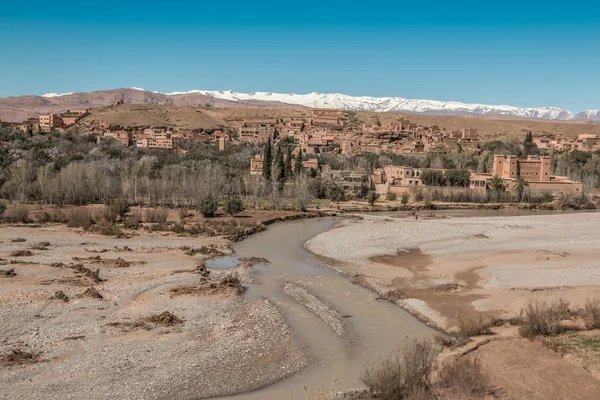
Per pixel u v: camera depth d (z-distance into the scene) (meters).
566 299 51.72
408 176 178.38
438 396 31.23
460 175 175.62
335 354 41.47
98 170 140.75
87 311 49.03
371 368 36.72
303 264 73.56
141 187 137.12
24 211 103.00
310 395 34.25
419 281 61.84
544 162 173.38
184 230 96.38
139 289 57.06
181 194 134.25
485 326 44.31
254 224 104.81
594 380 33.81
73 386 34.44
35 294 52.91
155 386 35.09
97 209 119.50
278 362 39.72
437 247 81.25
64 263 67.38
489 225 102.88
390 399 32.22
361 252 79.06
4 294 52.41
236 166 194.88
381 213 135.75
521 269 64.50
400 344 43.41
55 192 127.19
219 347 42.12
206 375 37.16
